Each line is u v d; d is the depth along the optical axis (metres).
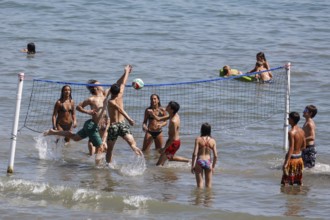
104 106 31.53
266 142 36.59
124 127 31.56
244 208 26.31
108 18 73.44
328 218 25.19
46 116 40.06
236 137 37.47
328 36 66.75
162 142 34.94
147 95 44.78
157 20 73.00
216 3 83.19
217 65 54.88
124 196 27.00
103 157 32.97
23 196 27.30
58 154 33.69
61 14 74.88
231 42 63.69
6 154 33.06
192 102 43.91
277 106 43.59
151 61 55.69
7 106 41.53
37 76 49.59
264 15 76.62
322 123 39.78
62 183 28.95
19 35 64.38
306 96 45.84
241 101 44.53
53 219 25.09
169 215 25.64
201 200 27.22
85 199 26.95
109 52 58.56
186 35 66.38
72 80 48.97
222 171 31.72
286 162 29.02
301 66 54.75
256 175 31.22
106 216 25.47
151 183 29.47
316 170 31.77
